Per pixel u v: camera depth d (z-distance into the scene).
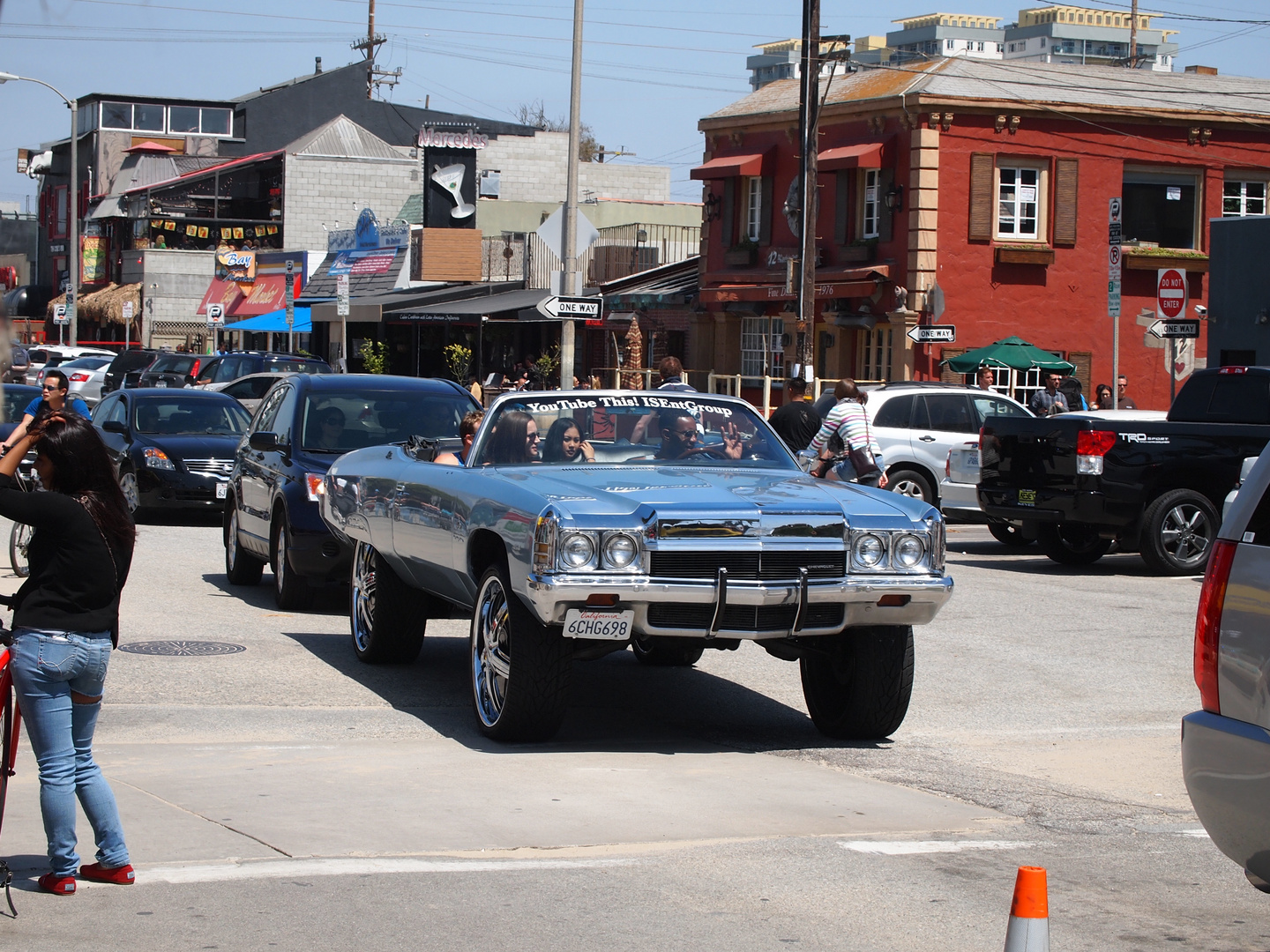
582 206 59.25
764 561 8.66
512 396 10.59
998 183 35.47
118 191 79.00
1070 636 13.87
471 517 9.48
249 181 74.00
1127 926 6.08
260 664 11.86
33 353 50.38
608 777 8.37
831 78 37.34
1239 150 37.41
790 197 37.12
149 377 38.22
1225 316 29.67
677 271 45.47
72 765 6.20
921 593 8.91
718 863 6.79
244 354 38.41
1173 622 14.72
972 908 6.23
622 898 6.25
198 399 23.55
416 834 7.10
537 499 8.80
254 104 83.94
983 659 12.73
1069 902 6.38
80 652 6.15
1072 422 18.00
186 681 11.05
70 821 6.15
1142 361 36.69
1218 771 5.29
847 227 36.91
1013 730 10.18
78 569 6.17
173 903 6.04
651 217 59.31
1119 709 10.91
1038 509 18.42
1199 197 37.28
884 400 22.64
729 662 12.80
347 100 85.38
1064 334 36.09
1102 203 36.28
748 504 8.75
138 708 10.06
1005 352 32.88
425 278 51.66
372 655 11.93
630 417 10.63
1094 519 17.88
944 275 35.03
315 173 70.06
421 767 8.48
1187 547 18.03
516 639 8.90
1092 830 7.62
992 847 7.22
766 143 39.78
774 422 19.44
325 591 16.14
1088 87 37.22
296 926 5.80
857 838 7.29
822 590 8.70
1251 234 29.09
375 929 5.79
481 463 10.30
